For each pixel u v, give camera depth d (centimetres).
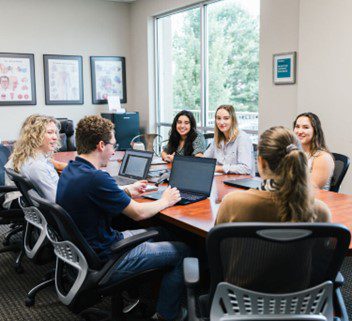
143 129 691
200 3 567
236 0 520
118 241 178
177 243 201
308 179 128
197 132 379
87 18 648
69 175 182
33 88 612
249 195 134
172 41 639
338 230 114
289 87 426
